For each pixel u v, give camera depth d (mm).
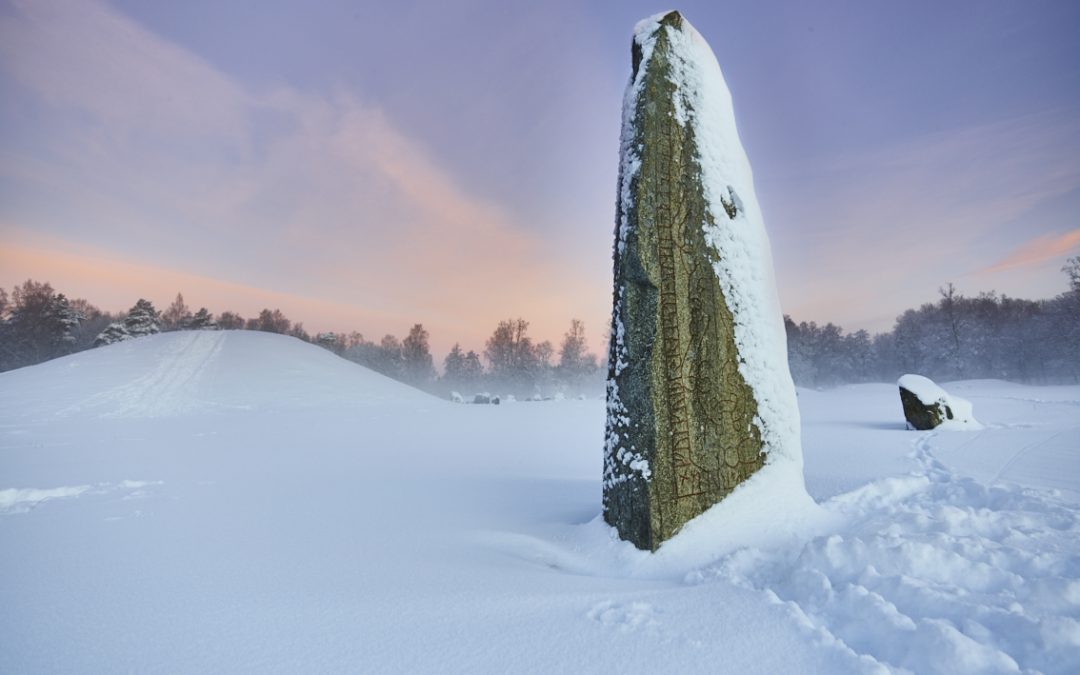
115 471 8977
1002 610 2430
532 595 3195
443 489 7258
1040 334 55062
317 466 9625
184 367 31219
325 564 3910
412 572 3711
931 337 65562
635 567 4039
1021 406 17625
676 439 4445
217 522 5348
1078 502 4746
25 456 10922
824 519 4594
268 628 2727
